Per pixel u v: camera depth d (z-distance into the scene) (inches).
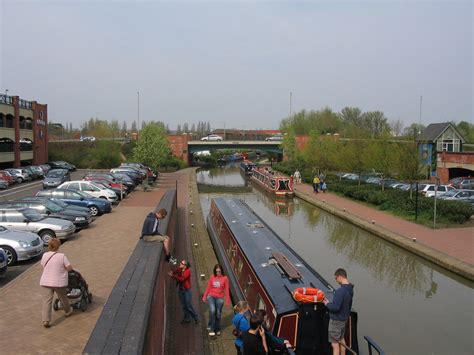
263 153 5221.5
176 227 983.0
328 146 2062.0
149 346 236.4
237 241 595.5
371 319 556.1
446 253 776.3
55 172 1551.4
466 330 524.1
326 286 412.8
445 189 1348.4
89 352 189.9
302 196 1643.7
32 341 332.5
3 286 468.1
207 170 3203.7
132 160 2389.3
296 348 346.6
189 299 446.3
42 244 608.4
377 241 970.1
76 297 388.2
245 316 346.0
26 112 2070.6
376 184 1673.2
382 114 3934.5
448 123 1985.7
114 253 613.9
